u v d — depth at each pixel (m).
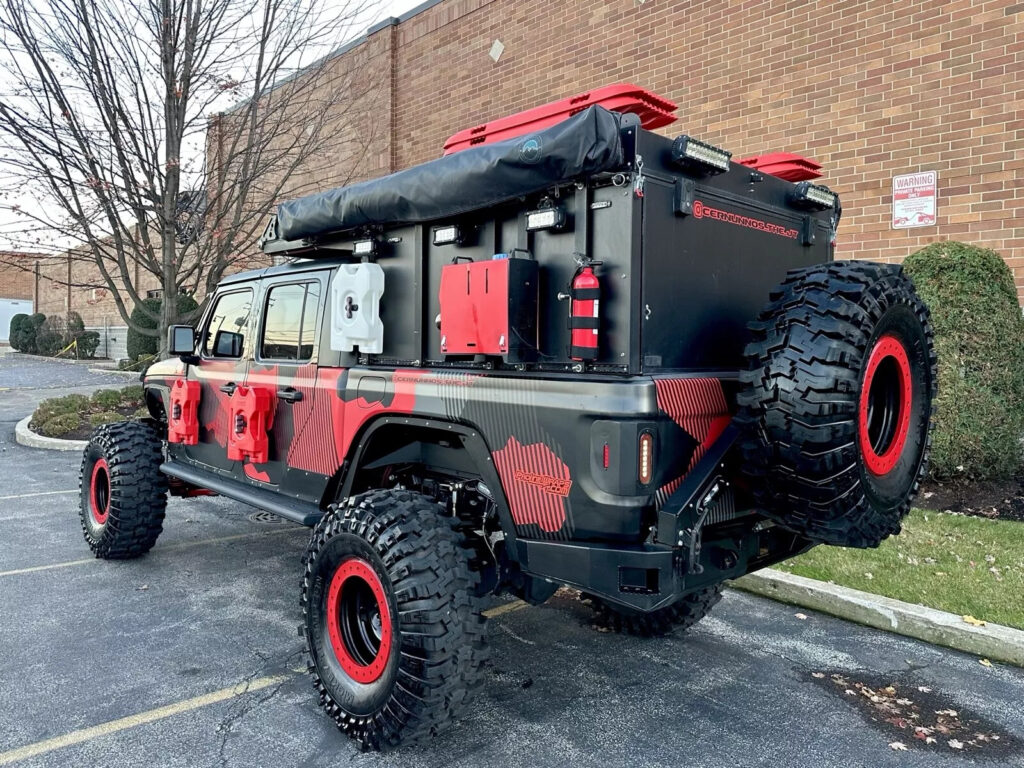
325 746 2.98
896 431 2.95
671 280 2.88
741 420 2.71
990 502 5.89
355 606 3.13
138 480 5.30
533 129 3.39
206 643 3.99
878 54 7.00
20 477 8.59
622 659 3.86
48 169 8.94
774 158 3.84
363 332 3.60
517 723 3.19
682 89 8.61
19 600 4.63
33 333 31.88
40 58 8.82
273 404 4.32
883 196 7.02
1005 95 6.27
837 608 4.42
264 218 11.52
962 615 4.08
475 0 10.98
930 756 2.95
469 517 3.35
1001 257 6.16
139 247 10.58
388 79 12.38
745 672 3.70
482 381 3.01
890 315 2.75
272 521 6.84
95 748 2.94
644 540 2.67
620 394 2.57
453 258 3.31
